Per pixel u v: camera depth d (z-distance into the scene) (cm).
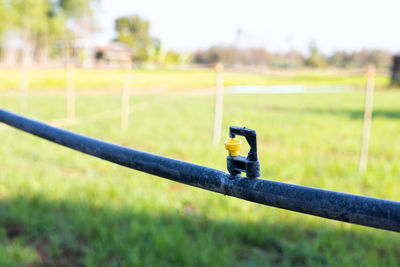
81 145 115
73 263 369
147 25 9688
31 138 952
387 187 586
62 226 427
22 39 8106
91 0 8381
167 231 408
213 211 471
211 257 356
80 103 2030
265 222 425
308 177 655
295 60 8125
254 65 8031
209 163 734
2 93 2603
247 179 88
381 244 398
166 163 99
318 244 385
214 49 8125
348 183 616
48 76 3578
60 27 8012
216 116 974
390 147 927
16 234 427
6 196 520
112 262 362
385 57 7144
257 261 366
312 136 1080
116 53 7125
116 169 680
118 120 1359
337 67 7394
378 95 2995
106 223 436
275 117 1515
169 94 2689
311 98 2703
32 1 7188
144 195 525
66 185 565
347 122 1389
